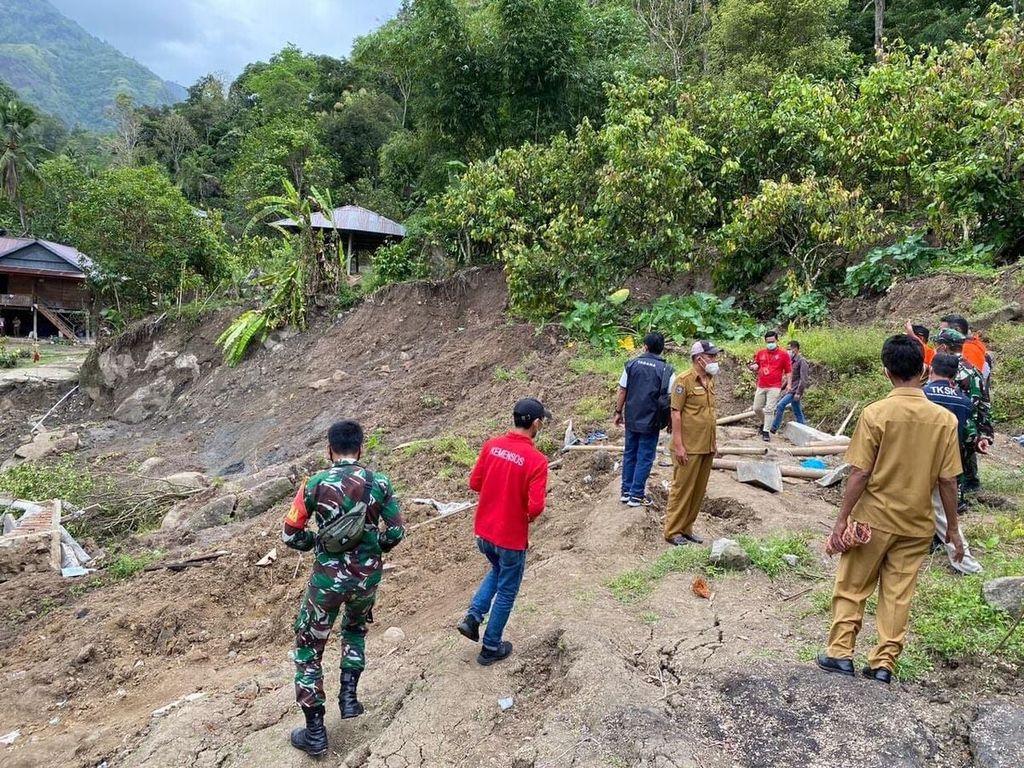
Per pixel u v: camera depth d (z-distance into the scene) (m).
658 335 6.99
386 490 4.34
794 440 9.86
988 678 3.98
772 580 5.60
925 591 4.92
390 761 3.88
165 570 9.27
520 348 15.55
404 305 19.17
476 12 22.27
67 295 41.25
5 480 13.66
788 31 22.69
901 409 3.79
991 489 7.02
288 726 4.50
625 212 15.02
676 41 27.67
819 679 4.06
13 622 8.42
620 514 7.02
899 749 3.50
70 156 61.84
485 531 4.61
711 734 3.74
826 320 13.91
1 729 6.20
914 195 16.27
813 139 15.60
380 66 25.95
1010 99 14.05
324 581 4.18
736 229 14.59
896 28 28.33
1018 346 10.95
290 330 20.73
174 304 25.38
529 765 3.70
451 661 4.76
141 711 5.97
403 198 32.84
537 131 20.08
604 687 4.12
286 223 22.14
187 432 19.08
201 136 64.75
